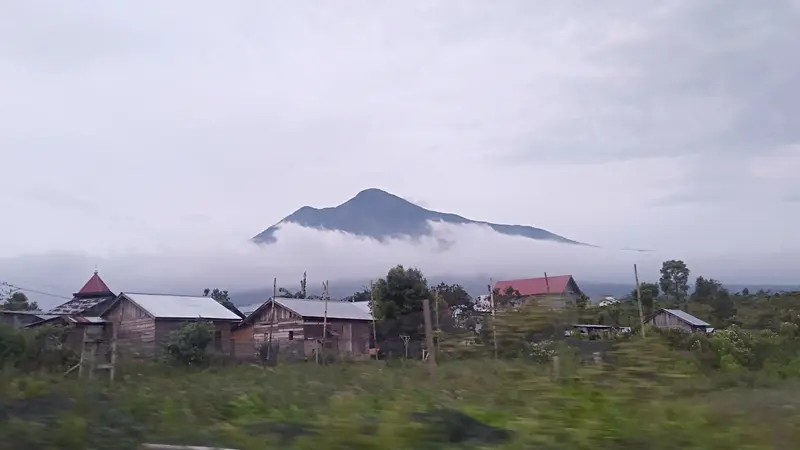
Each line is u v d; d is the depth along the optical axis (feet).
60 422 19.76
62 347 52.80
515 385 21.77
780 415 20.80
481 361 24.13
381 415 20.30
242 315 144.97
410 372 35.12
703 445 17.12
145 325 116.06
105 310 121.70
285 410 24.98
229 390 29.89
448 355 28.91
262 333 126.41
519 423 19.03
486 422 20.06
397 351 90.07
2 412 21.12
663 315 107.04
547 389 20.01
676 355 21.56
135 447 19.40
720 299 133.39
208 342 82.99
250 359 89.40
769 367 53.06
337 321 124.67
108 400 24.50
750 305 125.39
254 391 29.58
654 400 18.92
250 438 19.77
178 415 23.67
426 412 20.24
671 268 164.55
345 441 18.21
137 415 23.38
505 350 23.62
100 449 18.80
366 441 18.06
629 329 29.68
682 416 18.56
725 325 96.99
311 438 18.81
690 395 20.62
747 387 36.40
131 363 44.83
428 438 18.15
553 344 22.44
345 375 38.83
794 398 26.84
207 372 49.24
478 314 27.84
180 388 31.94
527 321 22.95
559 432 17.74
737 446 17.40
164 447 19.39
